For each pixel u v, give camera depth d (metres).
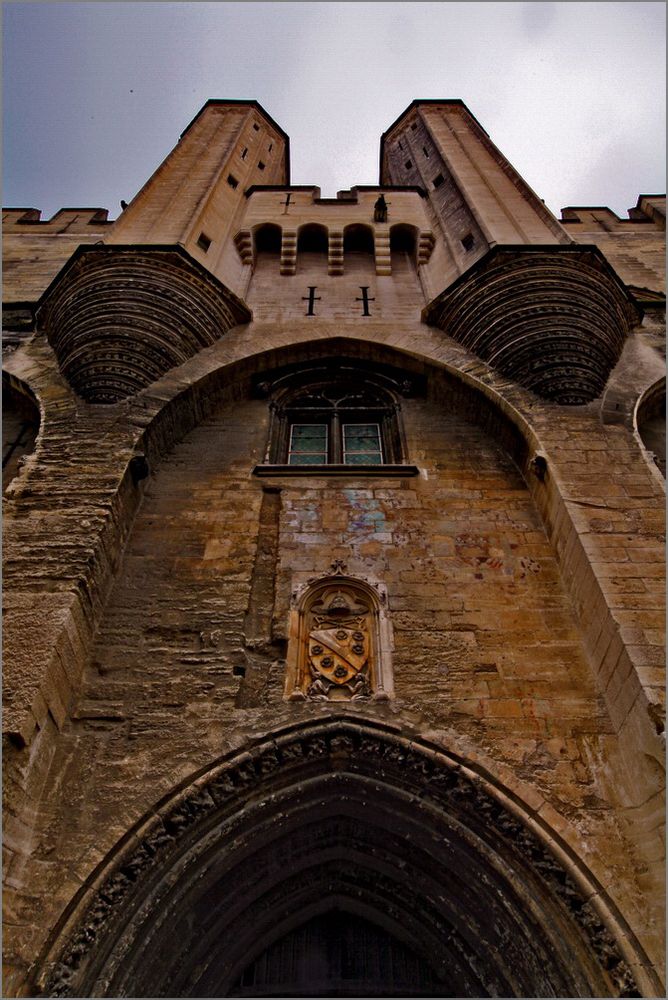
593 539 7.41
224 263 14.09
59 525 7.54
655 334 12.14
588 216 20.50
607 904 5.23
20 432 10.45
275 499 9.13
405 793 6.09
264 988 5.95
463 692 6.77
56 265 17.08
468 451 10.03
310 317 12.86
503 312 10.85
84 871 5.28
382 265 14.82
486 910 5.69
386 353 11.62
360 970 6.11
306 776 6.20
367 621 7.49
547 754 6.25
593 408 9.68
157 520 8.70
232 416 10.98
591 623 7.07
